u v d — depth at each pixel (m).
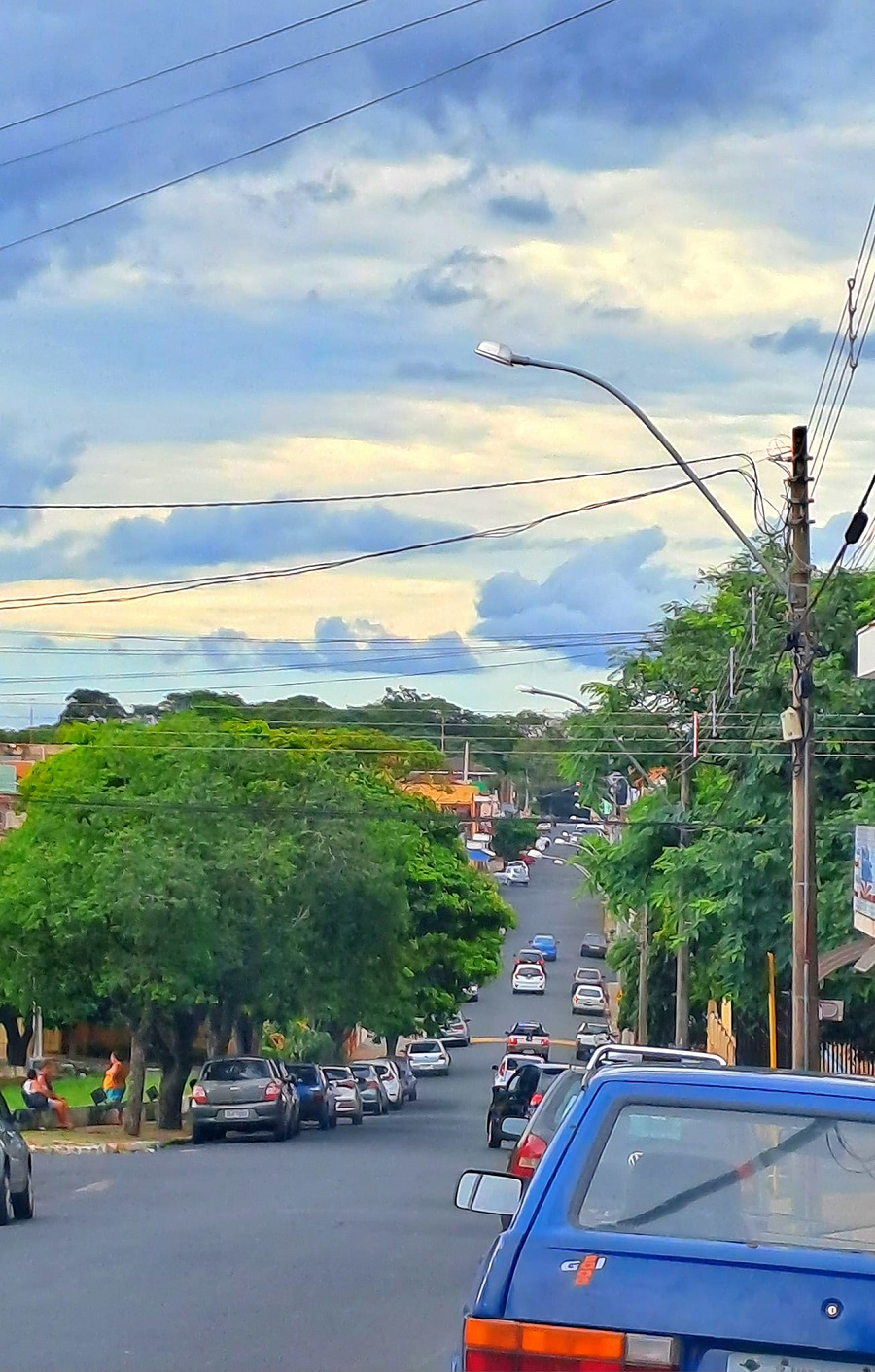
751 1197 5.88
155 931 38.47
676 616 43.97
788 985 34.22
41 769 44.53
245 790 45.25
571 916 140.88
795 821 24.25
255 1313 12.80
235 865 40.44
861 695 35.16
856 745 35.19
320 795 46.38
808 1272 5.54
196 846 40.78
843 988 32.84
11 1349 11.22
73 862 39.66
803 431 24.36
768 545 34.62
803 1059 23.77
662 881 37.88
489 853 148.00
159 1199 22.27
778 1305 5.47
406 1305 13.33
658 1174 5.93
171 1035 42.22
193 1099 37.19
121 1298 13.35
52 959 39.59
